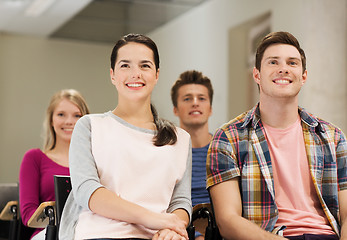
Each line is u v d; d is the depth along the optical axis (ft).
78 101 11.53
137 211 6.73
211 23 26.78
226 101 25.35
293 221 7.63
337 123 20.34
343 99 20.45
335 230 7.59
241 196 7.97
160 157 7.38
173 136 7.64
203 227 9.11
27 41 35.91
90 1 26.55
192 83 11.18
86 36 35.24
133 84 7.63
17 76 35.65
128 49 7.69
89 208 6.89
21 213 10.41
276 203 7.86
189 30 28.91
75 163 7.21
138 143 7.38
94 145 7.29
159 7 27.89
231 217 7.51
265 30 23.38
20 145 35.63
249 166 7.93
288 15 21.34
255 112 8.18
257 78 8.32
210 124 27.32
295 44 8.04
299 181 7.86
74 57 36.94
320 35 20.40
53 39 36.42
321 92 20.21
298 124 8.10
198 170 10.56
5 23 32.32
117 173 7.17
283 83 7.87
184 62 29.43
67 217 7.32
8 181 35.19
